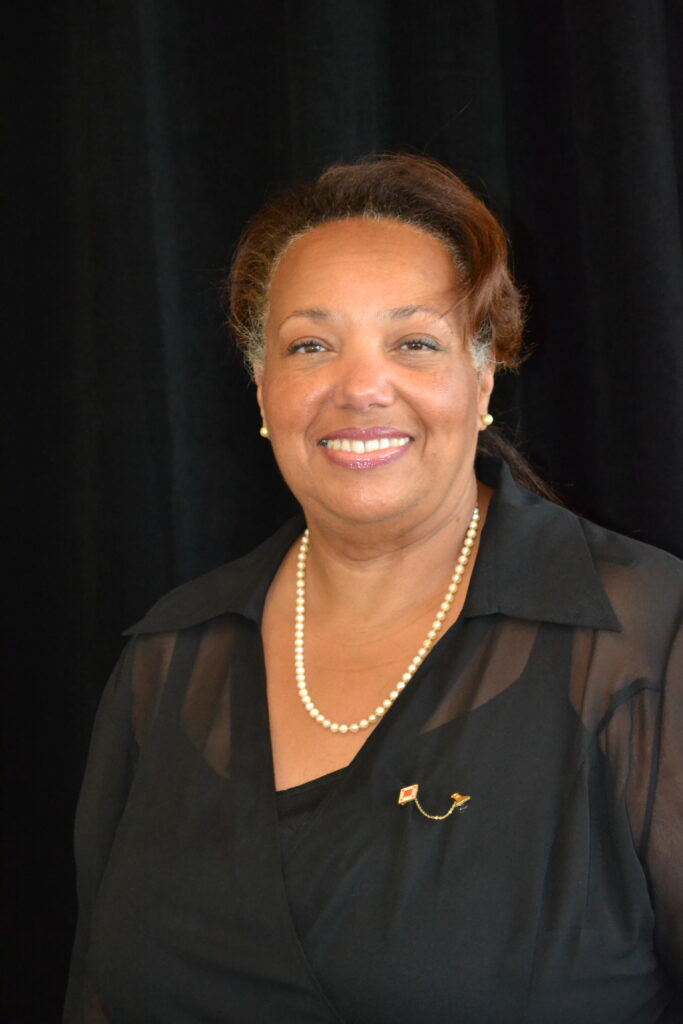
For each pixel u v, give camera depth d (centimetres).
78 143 227
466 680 142
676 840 131
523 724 137
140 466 220
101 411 221
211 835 145
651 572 143
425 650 151
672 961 134
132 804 156
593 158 191
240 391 227
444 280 149
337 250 150
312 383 148
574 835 132
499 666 141
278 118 223
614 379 192
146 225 216
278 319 152
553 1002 130
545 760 135
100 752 171
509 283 155
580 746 134
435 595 155
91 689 230
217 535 227
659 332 188
